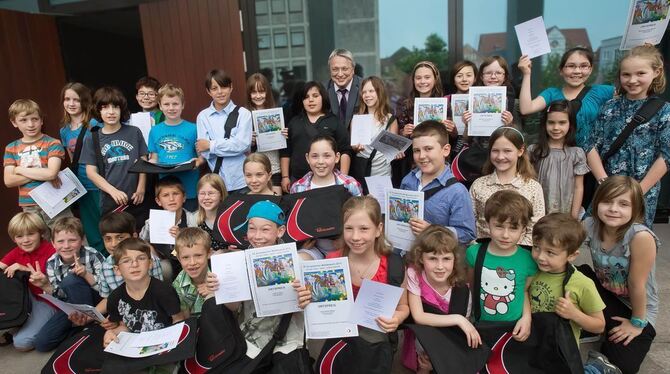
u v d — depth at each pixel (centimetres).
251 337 237
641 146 275
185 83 485
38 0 501
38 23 498
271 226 248
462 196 256
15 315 285
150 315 252
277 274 223
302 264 221
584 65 316
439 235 222
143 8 479
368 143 349
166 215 314
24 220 303
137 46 837
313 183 310
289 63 478
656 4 302
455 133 342
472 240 257
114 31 735
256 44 475
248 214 259
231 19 463
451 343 214
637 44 316
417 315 227
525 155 271
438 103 335
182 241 255
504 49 453
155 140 358
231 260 227
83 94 381
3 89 466
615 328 237
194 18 470
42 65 505
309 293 222
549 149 299
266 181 311
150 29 481
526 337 215
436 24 454
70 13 505
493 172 282
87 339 248
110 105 348
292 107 398
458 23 449
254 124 361
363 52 471
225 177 351
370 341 232
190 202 357
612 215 226
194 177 358
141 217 360
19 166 345
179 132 358
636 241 222
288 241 260
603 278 246
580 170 293
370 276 236
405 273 237
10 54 472
